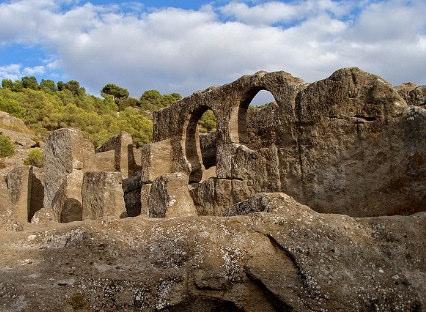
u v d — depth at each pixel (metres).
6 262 7.83
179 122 18.16
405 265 7.92
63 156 18.97
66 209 18.00
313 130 13.11
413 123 11.05
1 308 6.74
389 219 8.70
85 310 6.99
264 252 7.89
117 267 7.67
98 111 58.00
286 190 13.60
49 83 64.50
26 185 19.52
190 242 8.03
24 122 46.59
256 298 7.38
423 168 10.78
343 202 12.22
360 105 12.13
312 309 7.07
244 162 14.92
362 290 7.39
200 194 16.02
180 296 7.27
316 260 7.69
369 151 11.82
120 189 16.36
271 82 14.66
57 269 7.58
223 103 16.42
